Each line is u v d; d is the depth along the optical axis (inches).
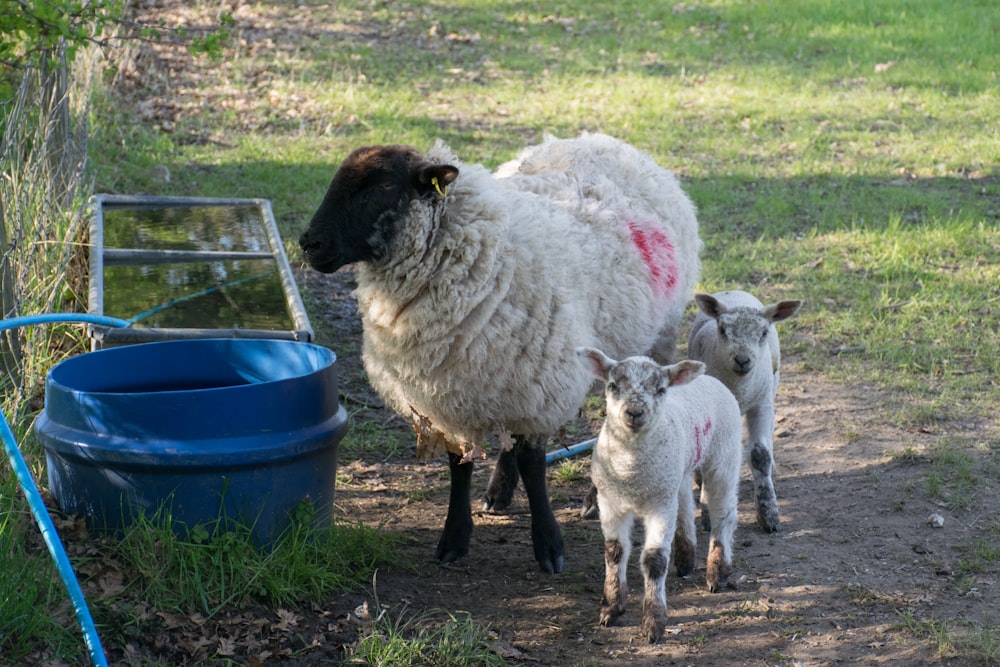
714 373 221.5
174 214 343.0
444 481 251.4
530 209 209.2
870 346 317.4
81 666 161.5
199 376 215.2
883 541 213.0
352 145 510.0
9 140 265.9
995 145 512.1
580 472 256.7
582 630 185.9
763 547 214.7
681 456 179.6
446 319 194.2
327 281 372.8
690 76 658.8
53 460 192.4
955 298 348.2
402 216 192.2
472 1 842.2
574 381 203.8
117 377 207.3
